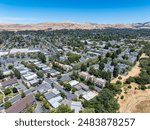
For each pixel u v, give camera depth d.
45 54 186.88
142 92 101.75
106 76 115.06
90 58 164.50
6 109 79.50
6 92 95.88
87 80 111.81
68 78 115.25
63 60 160.62
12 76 119.50
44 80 114.06
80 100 89.38
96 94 94.12
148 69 131.00
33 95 93.62
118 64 144.38
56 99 85.81
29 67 138.50
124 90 102.88
